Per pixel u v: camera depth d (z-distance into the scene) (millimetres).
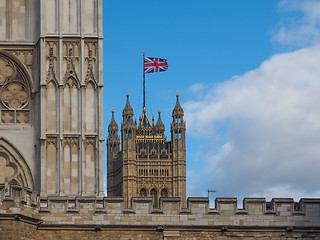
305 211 68062
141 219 67125
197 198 67750
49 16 85312
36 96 85688
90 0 86000
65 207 66625
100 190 82750
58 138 83062
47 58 84562
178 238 66938
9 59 86188
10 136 84750
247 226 67500
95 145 83688
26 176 84375
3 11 86562
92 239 66375
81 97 84062
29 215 64500
